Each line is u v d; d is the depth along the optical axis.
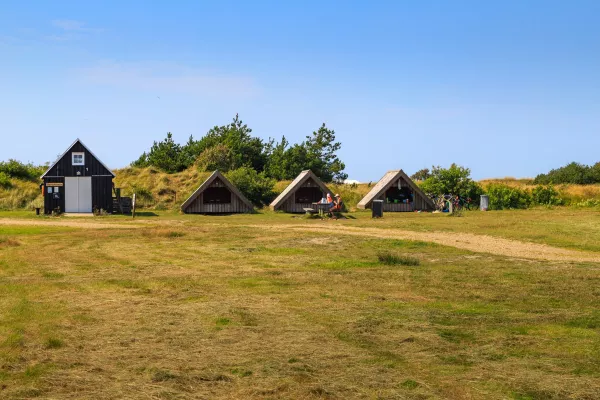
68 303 10.43
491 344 7.75
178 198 41.75
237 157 52.94
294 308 9.93
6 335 8.27
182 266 15.07
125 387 6.24
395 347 7.65
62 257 16.72
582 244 18.84
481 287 11.88
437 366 6.89
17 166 46.53
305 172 38.34
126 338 8.13
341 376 6.57
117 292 11.45
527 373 6.64
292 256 16.83
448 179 40.81
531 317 9.24
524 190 42.59
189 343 7.89
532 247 18.47
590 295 10.98
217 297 10.92
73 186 37.72
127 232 23.33
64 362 7.10
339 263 15.38
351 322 8.91
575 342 7.82
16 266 15.03
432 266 14.88
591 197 42.88
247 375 6.61
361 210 38.88
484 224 25.61
